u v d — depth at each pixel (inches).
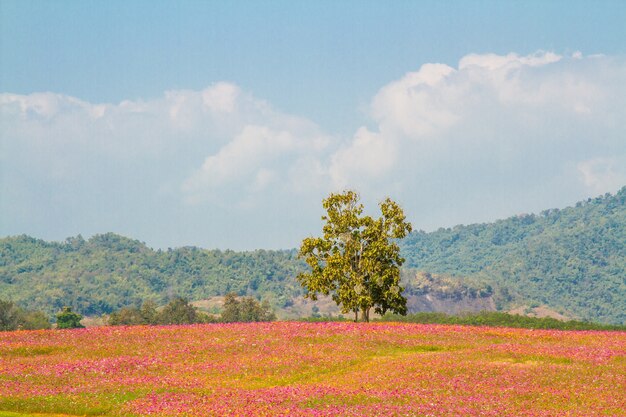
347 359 2374.5
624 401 1825.8
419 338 2778.1
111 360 2324.1
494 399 1843.0
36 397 1834.4
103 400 1818.4
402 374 2128.4
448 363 2256.4
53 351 2559.1
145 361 2326.5
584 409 1755.7
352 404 1790.1
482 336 2864.2
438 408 1729.8
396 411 1694.1
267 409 1716.3
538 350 2487.7
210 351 2514.8
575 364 2268.7
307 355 2422.5
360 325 3122.5
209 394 1895.9
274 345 2605.8
